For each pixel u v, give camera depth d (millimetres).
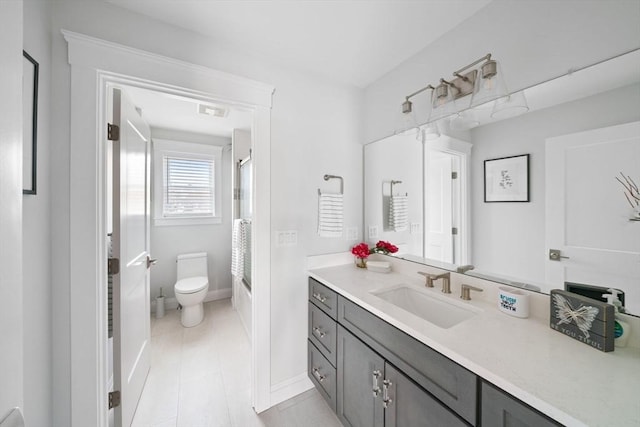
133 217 1480
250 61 1503
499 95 995
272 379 1590
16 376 380
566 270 948
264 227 1554
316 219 1762
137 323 1541
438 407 808
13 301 382
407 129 1437
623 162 816
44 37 988
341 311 1347
